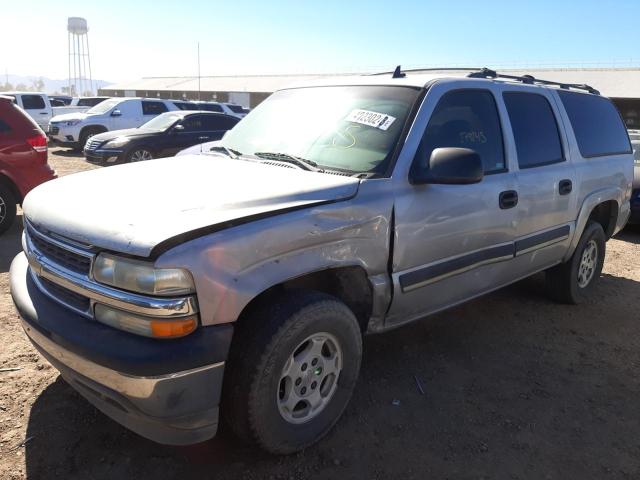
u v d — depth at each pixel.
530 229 4.08
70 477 2.56
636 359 4.05
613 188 5.16
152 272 2.18
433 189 3.23
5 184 6.79
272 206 2.55
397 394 3.41
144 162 3.55
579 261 4.91
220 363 2.33
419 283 3.25
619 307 5.14
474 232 3.54
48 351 2.53
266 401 2.51
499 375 3.71
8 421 2.95
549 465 2.81
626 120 33.59
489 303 5.08
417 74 3.88
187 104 20.27
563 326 4.61
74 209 2.56
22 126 6.81
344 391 2.94
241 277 2.37
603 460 2.87
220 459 2.73
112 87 62.84
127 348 2.21
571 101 4.82
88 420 2.99
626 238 8.20
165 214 2.38
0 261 5.79
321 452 2.82
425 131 3.29
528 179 3.97
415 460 2.80
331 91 3.80
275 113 3.92
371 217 2.90
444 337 4.27
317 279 3.08
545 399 3.44
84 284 2.37
